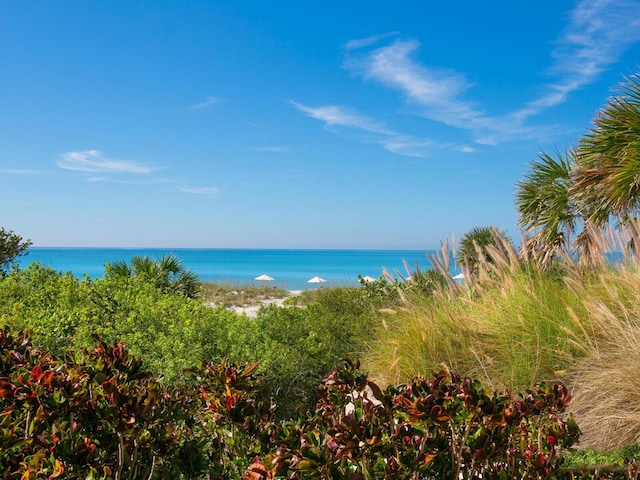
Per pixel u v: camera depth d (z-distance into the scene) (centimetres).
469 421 197
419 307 699
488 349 577
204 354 556
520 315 585
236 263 10862
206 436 257
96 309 677
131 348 544
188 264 10312
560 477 232
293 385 586
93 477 186
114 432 210
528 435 242
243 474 224
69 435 199
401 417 199
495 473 196
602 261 687
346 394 238
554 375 526
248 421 237
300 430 207
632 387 455
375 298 922
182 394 283
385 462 175
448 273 664
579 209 1123
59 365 242
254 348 603
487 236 1251
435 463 190
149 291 826
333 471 174
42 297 709
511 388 513
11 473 196
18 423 220
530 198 1232
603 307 530
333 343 700
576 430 226
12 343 278
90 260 11569
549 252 1091
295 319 716
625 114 945
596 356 513
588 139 1027
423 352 588
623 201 952
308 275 6712
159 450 217
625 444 424
